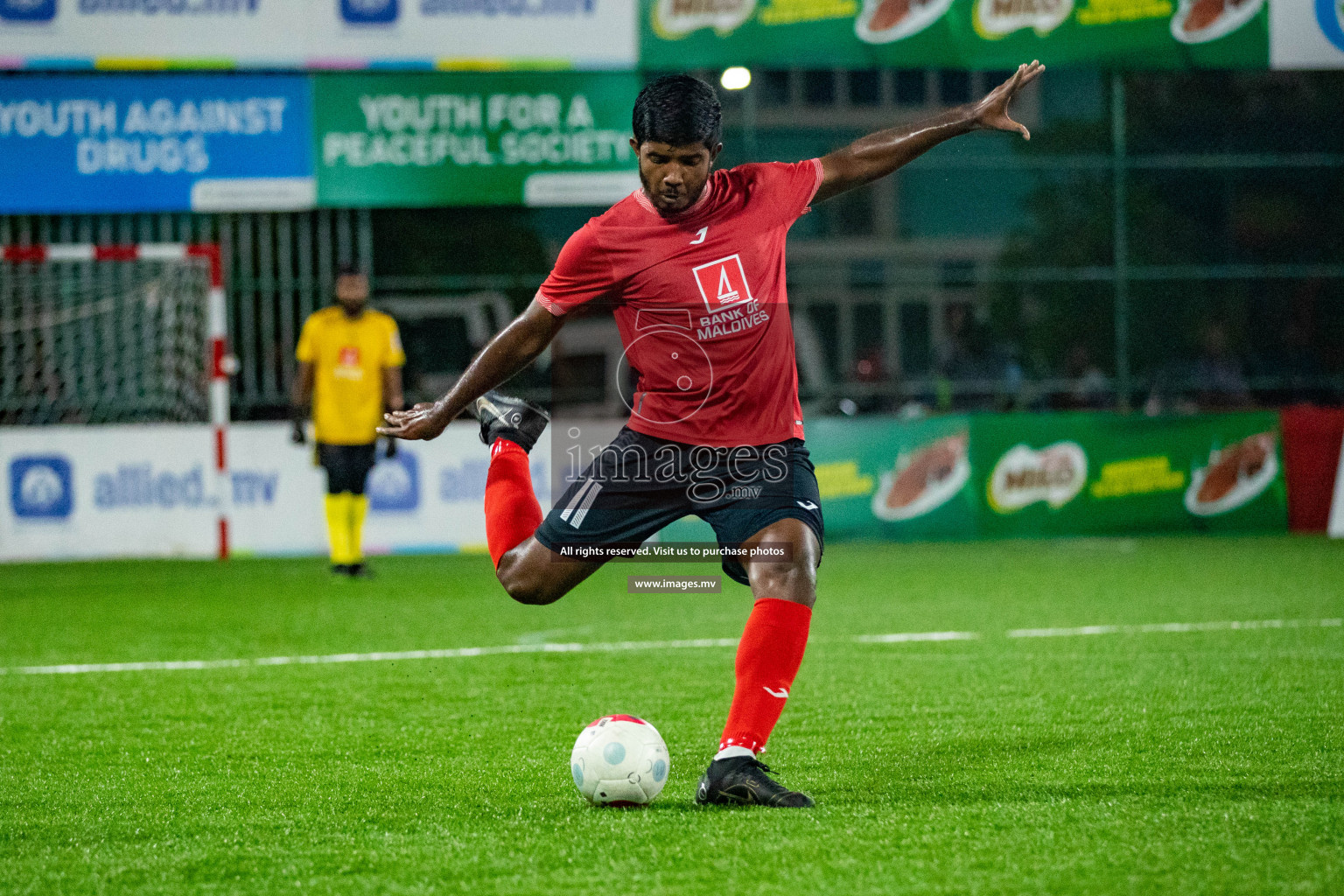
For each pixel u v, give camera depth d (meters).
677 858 10.87
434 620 27.06
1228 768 13.82
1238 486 42.44
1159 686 18.72
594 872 10.56
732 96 43.53
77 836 12.10
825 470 41.81
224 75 38.75
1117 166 43.78
